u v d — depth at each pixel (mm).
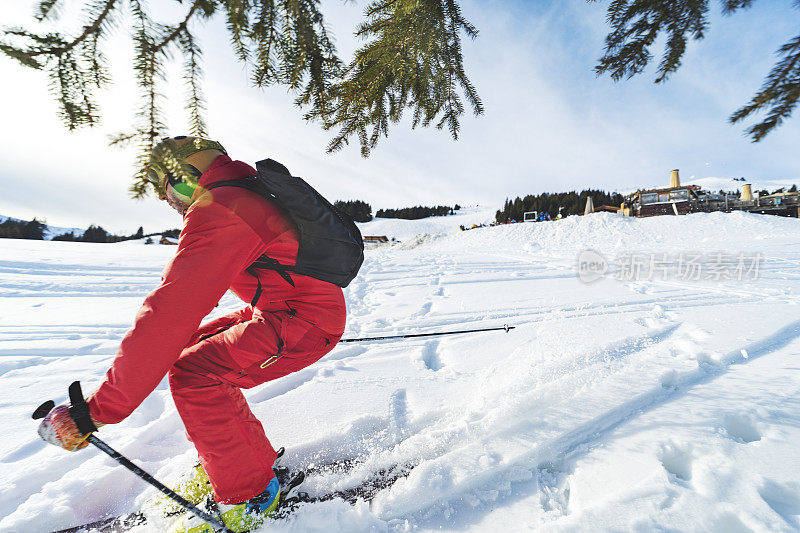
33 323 3686
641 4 1564
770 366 2322
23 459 1640
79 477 1463
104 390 999
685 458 1525
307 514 1294
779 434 1543
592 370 2326
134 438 1771
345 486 1517
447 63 1833
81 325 3648
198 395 1205
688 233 14805
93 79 917
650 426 1715
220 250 1062
